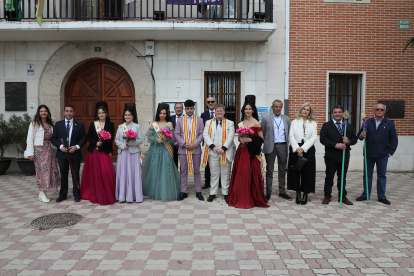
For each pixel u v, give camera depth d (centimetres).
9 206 537
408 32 882
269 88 870
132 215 491
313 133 553
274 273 311
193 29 756
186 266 325
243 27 758
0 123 827
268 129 586
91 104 888
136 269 318
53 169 574
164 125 589
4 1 783
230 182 562
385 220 472
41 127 564
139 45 856
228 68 862
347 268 321
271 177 598
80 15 860
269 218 480
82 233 414
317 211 517
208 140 564
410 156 902
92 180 566
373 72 884
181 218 478
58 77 858
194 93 862
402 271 315
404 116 895
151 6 856
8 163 830
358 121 912
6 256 346
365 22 873
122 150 564
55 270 315
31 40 845
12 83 855
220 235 410
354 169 899
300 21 863
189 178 818
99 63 882
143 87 858
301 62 870
